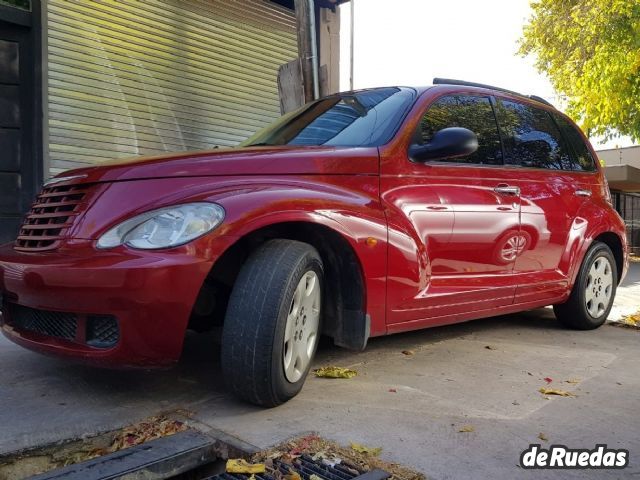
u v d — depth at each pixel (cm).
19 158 630
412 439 254
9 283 281
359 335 316
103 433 254
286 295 271
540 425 277
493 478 222
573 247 467
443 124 385
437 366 372
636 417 292
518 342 447
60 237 276
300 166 307
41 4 623
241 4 838
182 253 254
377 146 342
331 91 961
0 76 617
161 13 739
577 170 497
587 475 228
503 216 401
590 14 1185
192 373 341
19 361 355
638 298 688
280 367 273
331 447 241
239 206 269
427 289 352
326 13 949
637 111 1190
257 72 868
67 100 650
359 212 312
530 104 473
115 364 259
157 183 274
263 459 230
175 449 232
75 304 257
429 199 354
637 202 1767
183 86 770
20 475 235
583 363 390
